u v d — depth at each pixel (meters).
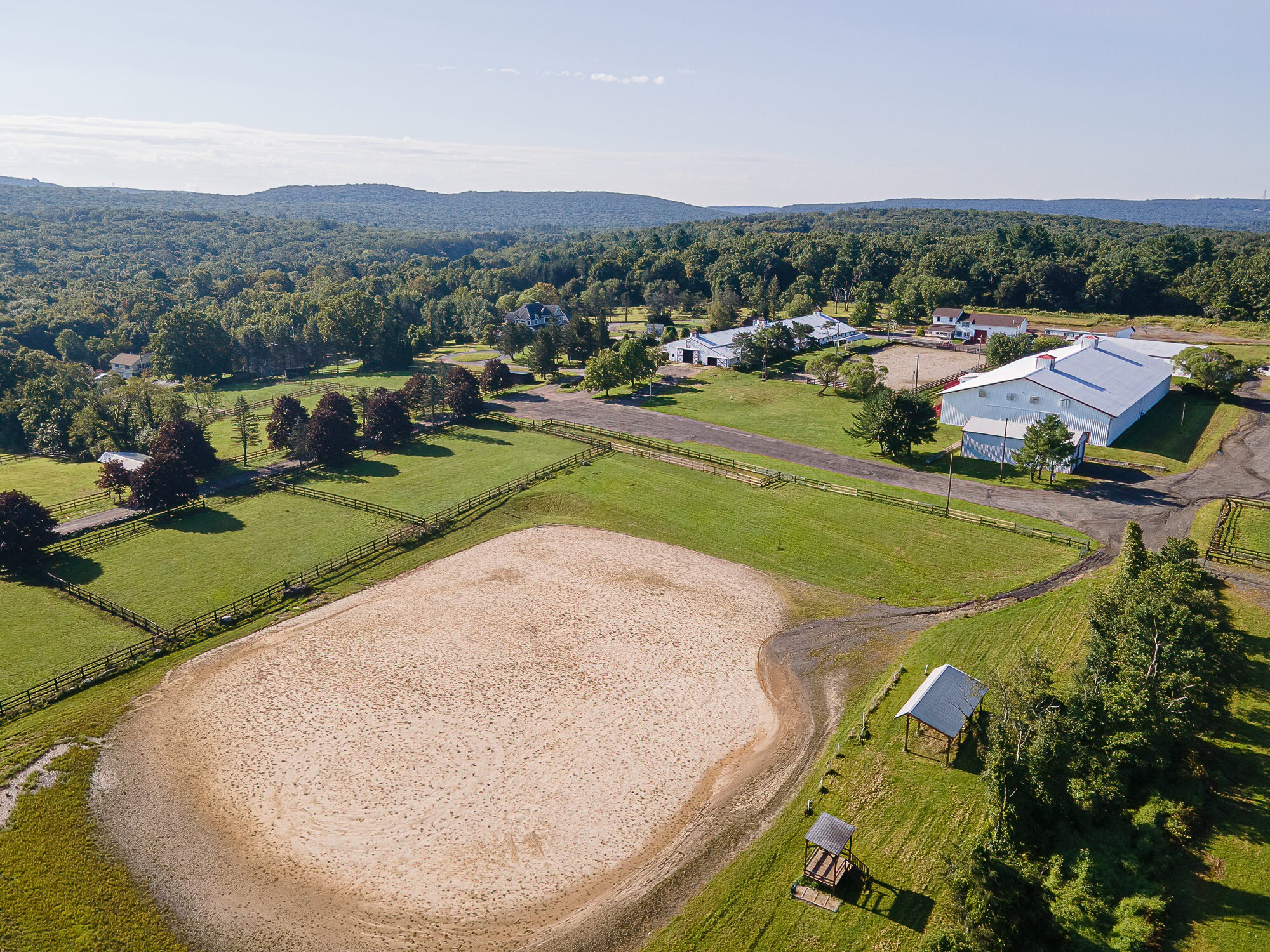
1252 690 40.88
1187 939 27.08
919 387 112.38
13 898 31.44
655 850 34.16
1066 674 43.06
